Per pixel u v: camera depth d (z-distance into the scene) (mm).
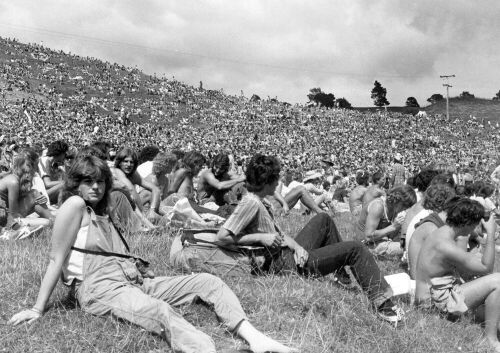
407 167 65438
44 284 4984
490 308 6078
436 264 6379
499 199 17438
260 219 6418
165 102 110938
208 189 11547
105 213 5391
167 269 6707
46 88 105125
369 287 6000
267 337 4770
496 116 154500
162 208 10555
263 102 121938
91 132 82812
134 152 10016
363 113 121250
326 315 5695
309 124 105062
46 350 4465
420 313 6375
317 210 12727
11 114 84500
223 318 4930
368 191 11867
